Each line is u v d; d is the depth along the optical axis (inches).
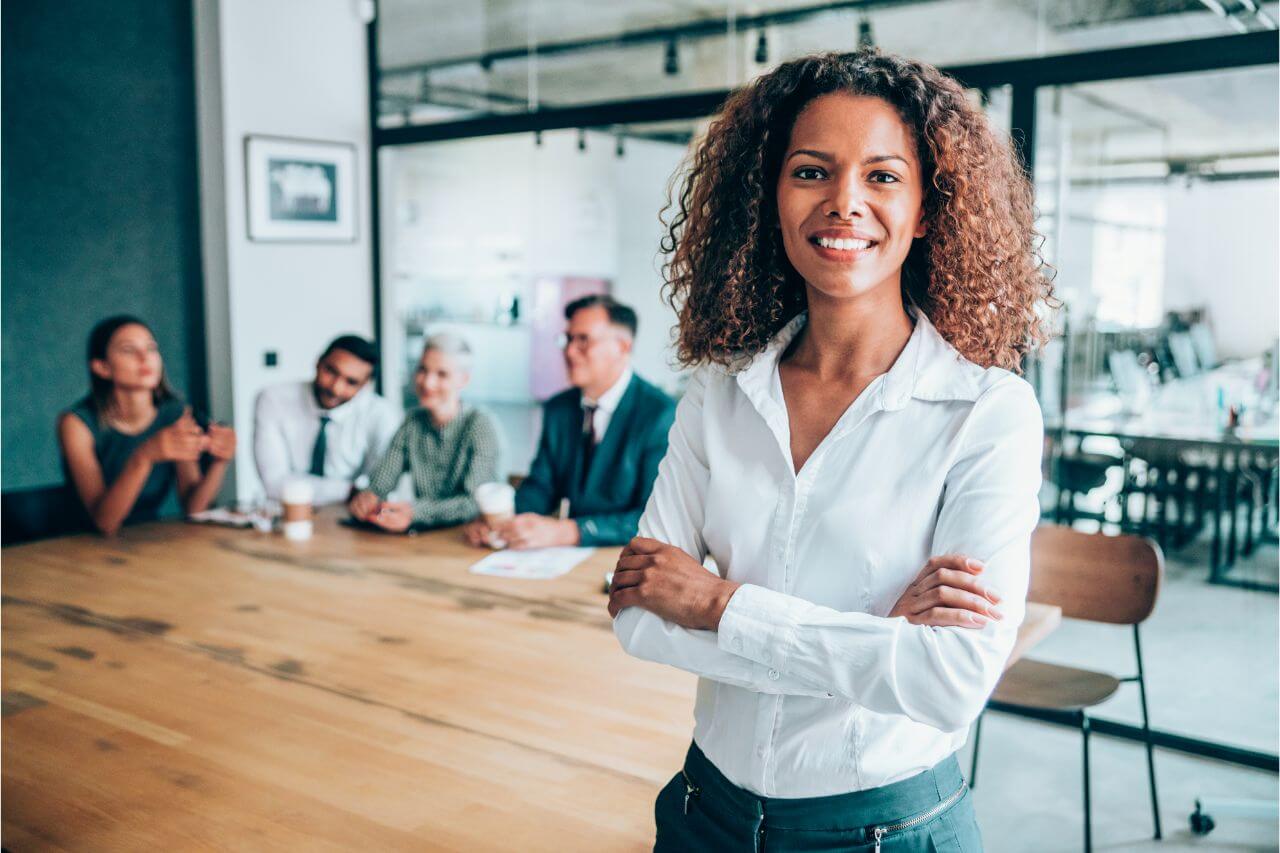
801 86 40.9
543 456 120.9
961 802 39.8
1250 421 128.7
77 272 179.8
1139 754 125.0
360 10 200.4
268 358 199.2
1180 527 136.1
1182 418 132.8
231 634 83.3
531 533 106.9
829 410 40.8
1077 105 130.7
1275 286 123.2
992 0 132.6
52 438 178.2
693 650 39.6
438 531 116.7
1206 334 128.7
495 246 239.1
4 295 170.6
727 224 44.5
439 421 125.3
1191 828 107.7
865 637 36.4
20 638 82.7
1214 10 117.1
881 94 39.0
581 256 266.5
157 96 188.2
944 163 39.3
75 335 180.4
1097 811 111.9
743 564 41.5
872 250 38.9
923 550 39.1
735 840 40.0
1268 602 132.1
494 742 63.4
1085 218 133.0
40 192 174.1
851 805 38.2
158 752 62.6
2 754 62.6
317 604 90.8
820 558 39.6
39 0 171.8
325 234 204.5
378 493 125.8
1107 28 124.3
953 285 40.9
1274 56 114.3
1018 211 43.2
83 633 83.8
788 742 38.6
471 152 231.5
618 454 114.9
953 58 136.6
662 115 165.5
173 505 191.6
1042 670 107.9
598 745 63.1
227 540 113.5
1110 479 138.6
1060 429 140.4
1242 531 132.3
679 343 46.9
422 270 222.1
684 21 161.9
